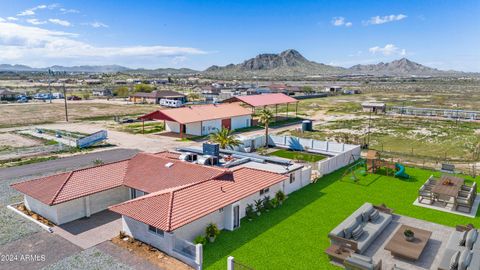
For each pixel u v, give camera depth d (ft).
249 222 77.66
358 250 61.52
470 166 126.21
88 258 61.52
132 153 145.07
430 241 68.49
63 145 158.10
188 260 59.77
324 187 102.63
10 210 83.10
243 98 240.94
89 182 83.10
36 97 404.16
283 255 63.05
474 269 50.19
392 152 148.66
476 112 254.06
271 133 197.16
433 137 183.42
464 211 84.38
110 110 307.37
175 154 108.68
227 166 100.37
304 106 342.03
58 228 73.87
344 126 219.20
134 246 66.08
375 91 585.63
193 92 497.46
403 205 88.12
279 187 92.22
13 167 122.21
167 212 64.54
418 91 579.89
